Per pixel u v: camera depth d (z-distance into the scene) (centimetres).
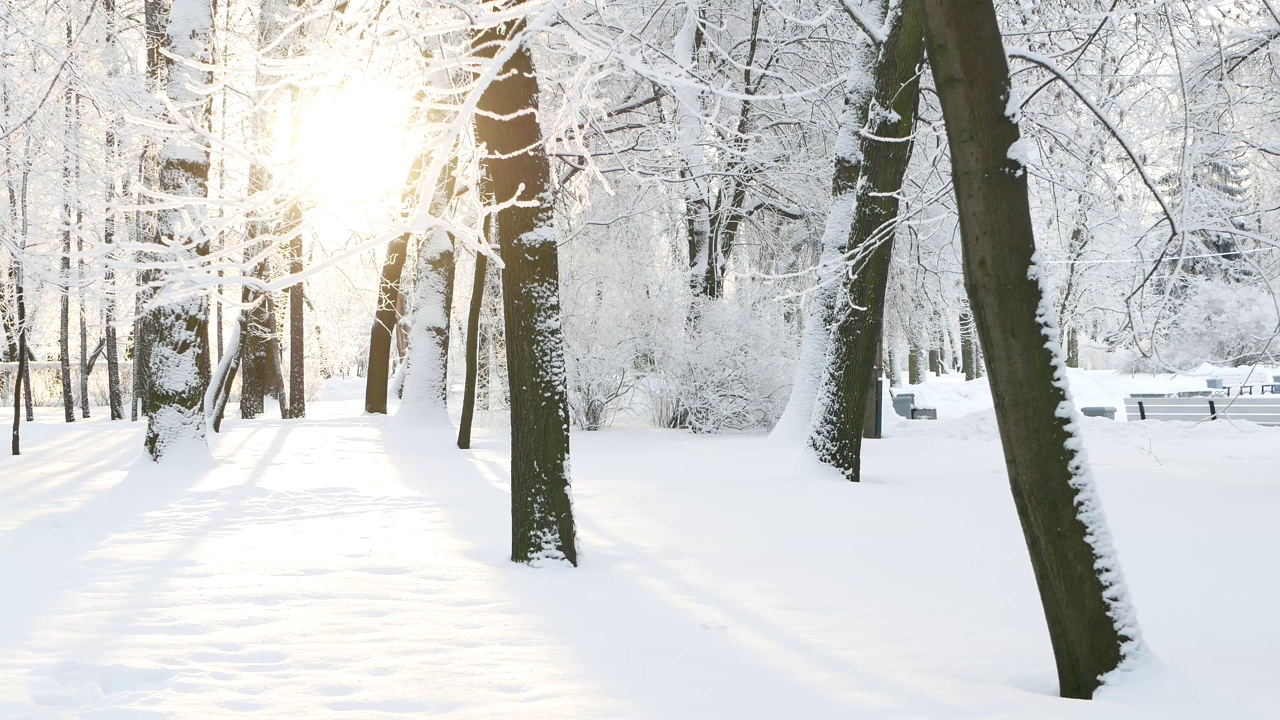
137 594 631
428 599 622
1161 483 1233
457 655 491
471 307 1759
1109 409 2469
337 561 747
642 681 445
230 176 1593
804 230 2334
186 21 1394
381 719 392
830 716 392
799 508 1023
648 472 1365
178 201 502
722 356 2128
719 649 504
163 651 496
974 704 407
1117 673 433
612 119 1719
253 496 1134
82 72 1216
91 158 1370
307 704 412
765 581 680
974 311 461
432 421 2134
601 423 2245
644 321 2183
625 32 583
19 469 1443
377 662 477
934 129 1148
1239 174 1374
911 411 2888
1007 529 889
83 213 1388
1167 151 1273
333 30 720
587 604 611
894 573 704
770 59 1984
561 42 1265
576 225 2139
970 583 670
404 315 2647
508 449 1773
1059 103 1027
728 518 962
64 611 584
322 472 1392
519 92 771
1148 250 1269
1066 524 441
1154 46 1254
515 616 577
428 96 579
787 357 2217
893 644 517
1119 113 1250
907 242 2195
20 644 510
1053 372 448
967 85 450
